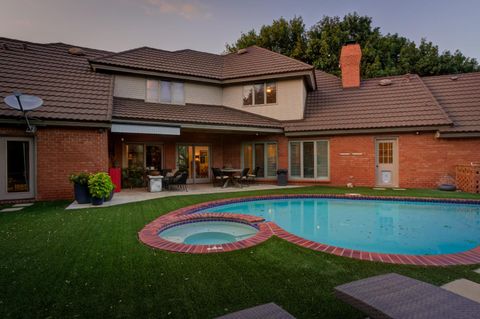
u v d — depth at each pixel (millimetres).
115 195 14375
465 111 16438
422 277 4508
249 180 20547
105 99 14992
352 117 18203
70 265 5156
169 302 3836
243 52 24172
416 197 12766
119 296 4016
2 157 12242
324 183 18531
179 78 19812
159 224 8023
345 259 5352
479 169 13898
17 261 5367
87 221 8586
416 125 16000
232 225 9078
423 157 16375
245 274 4711
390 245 7770
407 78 20297
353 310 3576
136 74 18812
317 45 33938
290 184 19359
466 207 11977
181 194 14672
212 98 21391
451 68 33875
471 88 17969
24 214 9672
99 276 4680
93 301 3887
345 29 35750
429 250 7336
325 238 8477
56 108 13258
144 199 12906
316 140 18766
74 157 13211
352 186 17406
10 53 16125
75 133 13234
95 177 11461
